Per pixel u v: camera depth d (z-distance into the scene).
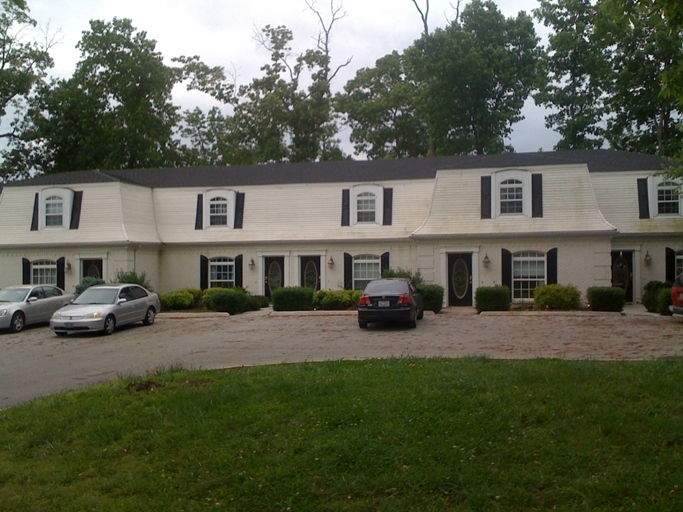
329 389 9.34
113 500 6.15
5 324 21.53
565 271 25.67
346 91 54.81
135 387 10.06
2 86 42.34
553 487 5.99
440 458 6.60
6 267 30.64
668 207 27.48
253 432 7.57
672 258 27.06
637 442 6.86
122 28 46.47
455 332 18.33
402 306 19.14
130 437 7.73
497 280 26.22
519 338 16.58
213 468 6.66
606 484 5.95
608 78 39.38
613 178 28.22
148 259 30.47
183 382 10.48
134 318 21.78
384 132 52.38
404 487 6.05
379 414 7.91
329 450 6.90
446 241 26.73
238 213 30.83
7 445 7.80
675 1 9.26
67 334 20.66
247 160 50.69
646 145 39.69
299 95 49.59
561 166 26.36
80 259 29.73
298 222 29.97
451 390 8.88
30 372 13.92
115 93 46.53
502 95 47.12
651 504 5.60
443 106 45.47
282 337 18.30
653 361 11.39
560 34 40.66
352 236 28.94
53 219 30.47
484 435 7.15
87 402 9.34
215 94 50.50
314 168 32.31
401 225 28.70
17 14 34.91
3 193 31.42
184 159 50.72
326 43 50.75
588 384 9.08
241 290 27.92
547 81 43.16
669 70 9.91
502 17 47.38
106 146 46.03
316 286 29.47
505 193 26.64
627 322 19.69
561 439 7.02
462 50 43.84
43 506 6.10
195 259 30.83
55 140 46.31
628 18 9.83
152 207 31.92
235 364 13.80
